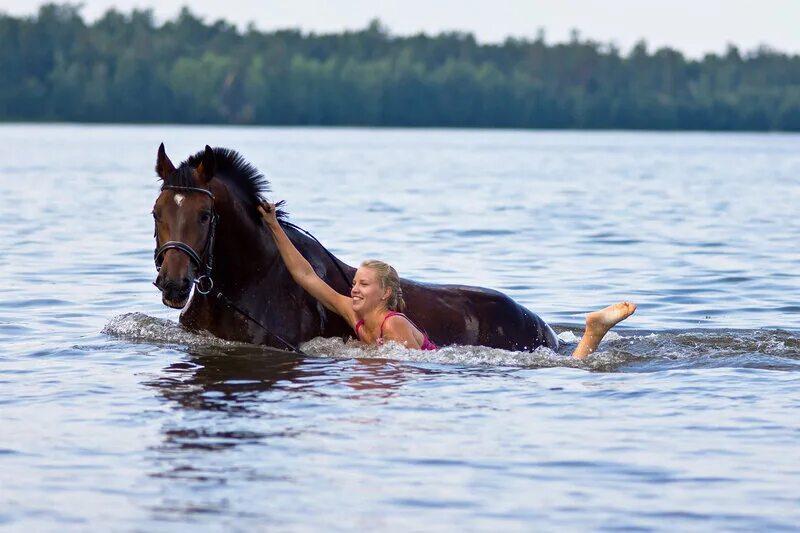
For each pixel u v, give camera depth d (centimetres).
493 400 974
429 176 5197
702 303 1605
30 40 18288
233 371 1060
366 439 856
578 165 6719
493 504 732
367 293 1131
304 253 1172
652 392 1009
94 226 2627
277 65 19075
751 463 812
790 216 3133
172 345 1177
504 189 4281
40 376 1049
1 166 5534
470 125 19338
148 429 877
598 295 1670
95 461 804
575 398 985
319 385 1011
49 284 1683
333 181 4634
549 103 19812
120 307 1483
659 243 2392
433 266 1952
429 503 732
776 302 1614
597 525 702
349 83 18750
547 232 2597
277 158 6969
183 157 6775
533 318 1241
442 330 1188
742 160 7819
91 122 17800
